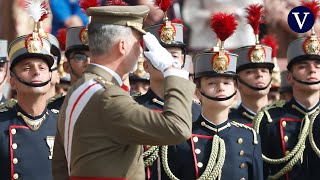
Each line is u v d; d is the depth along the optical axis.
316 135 27.33
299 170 27.39
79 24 36.94
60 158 20.33
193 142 24.97
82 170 19.11
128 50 19.59
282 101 28.39
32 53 24.61
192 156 24.83
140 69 31.27
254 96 29.38
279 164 27.53
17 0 37.44
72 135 19.38
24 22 37.59
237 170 24.98
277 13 38.09
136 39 19.73
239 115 29.73
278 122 27.86
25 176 24.86
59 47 30.73
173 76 19.25
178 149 24.83
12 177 24.78
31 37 24.70
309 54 27.48
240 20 37.38
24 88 24.83
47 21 36.00
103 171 18.94
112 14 19.52
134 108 18.89
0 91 28.22
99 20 19.62
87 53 28.28
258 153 25.47
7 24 37.44
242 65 29.12
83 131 19.16
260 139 26.31
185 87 19.16
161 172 24.70
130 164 19.22
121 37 19.52
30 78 24.75
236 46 37.25
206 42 38.53
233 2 37.72
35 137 25.19
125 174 19.12
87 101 19.22
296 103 28.02
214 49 25.27
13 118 25.25
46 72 25.00
